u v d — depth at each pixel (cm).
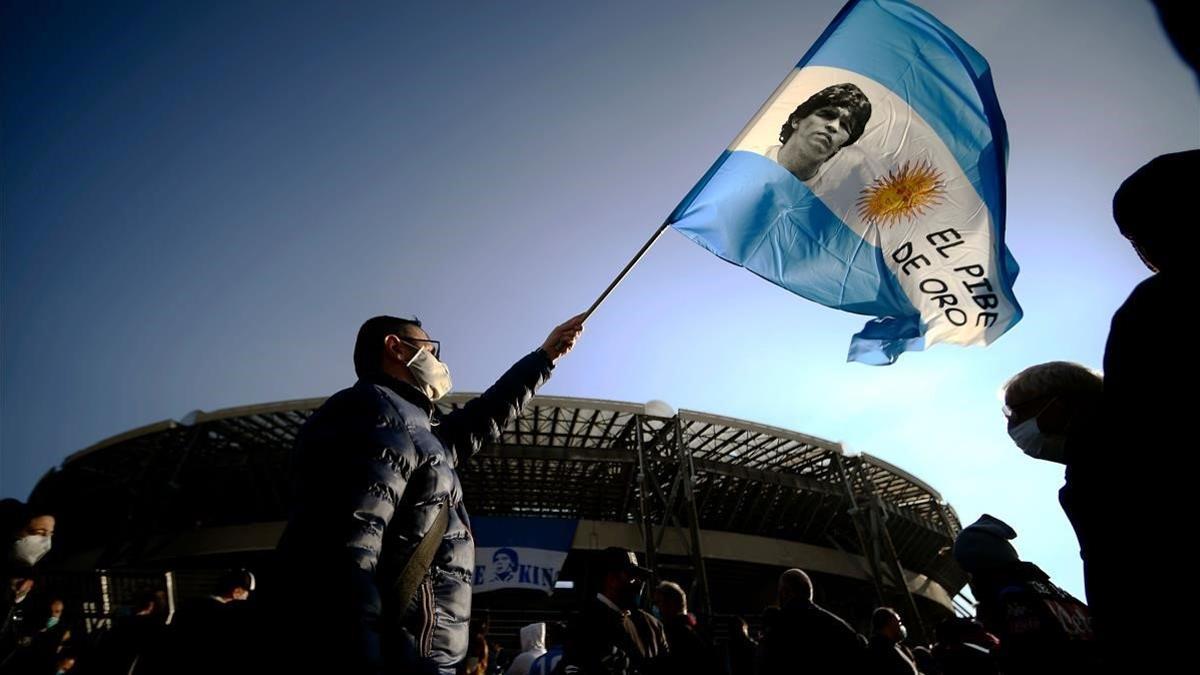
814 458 2667
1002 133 379
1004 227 372
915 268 394
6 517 357
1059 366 218
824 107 432
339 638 121
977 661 406
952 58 401
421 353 224
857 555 2855
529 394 281
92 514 2580
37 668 451
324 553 131
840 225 415
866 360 405
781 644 390
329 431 154
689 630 424
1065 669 229
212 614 156
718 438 2467
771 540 2708
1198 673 110
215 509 2497
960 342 376
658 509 2739
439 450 176
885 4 425
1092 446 135
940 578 3719
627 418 2372
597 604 314
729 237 420
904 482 2936
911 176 403
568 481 2545
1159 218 134
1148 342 127
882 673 436
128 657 505
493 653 1200
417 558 156
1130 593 121
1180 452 117
